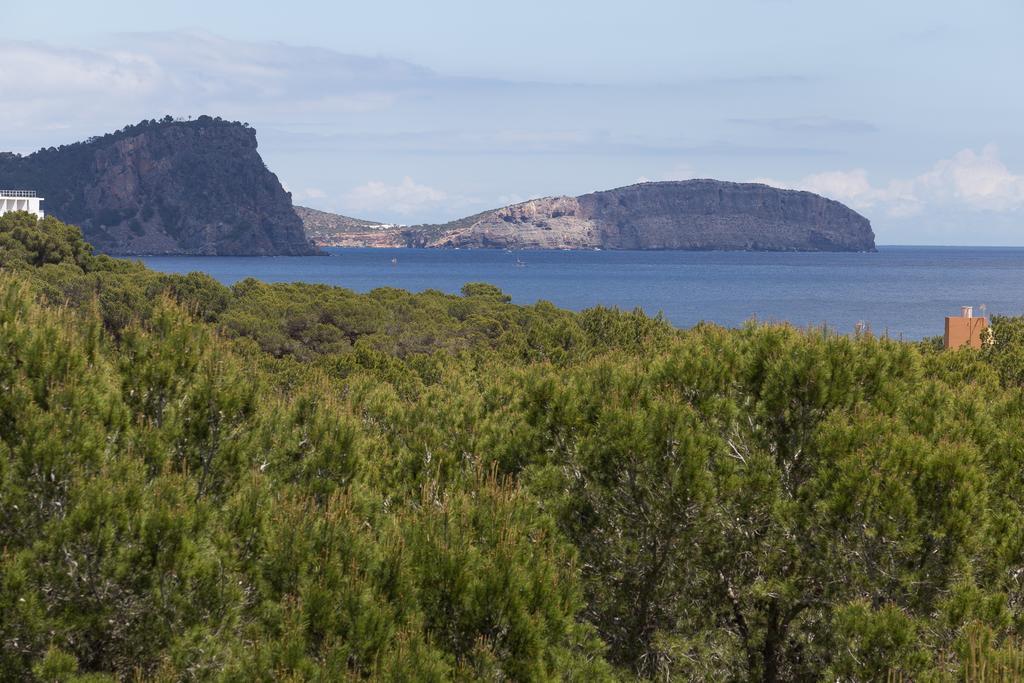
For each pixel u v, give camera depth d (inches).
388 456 1248.8
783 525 1078.4
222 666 772.0
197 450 955.3
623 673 1095.0
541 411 1278.3
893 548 1016.2
